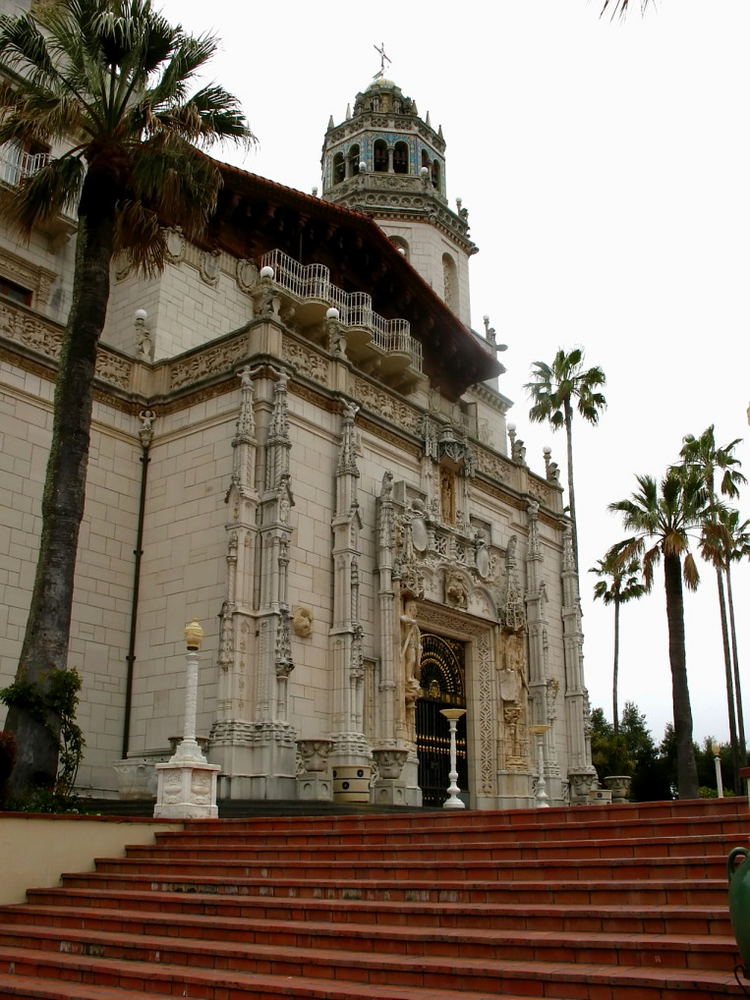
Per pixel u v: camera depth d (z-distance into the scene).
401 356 33.22
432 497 28.66
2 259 27.11
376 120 48.56
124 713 23.52
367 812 19.86
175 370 26.16
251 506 22.52
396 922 10.01
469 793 28.28
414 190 46.31
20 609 22.05
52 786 16.03
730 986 6.95
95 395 24.92
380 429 27.22
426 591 27.20
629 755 52.06
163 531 24.50
